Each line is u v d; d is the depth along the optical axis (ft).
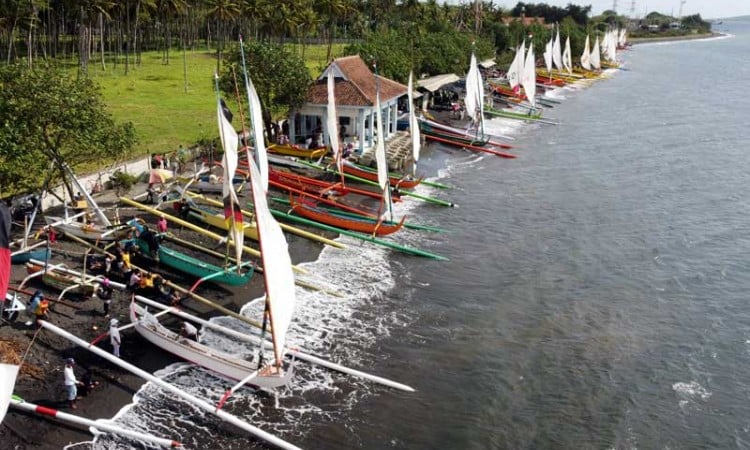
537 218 176.96
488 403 95.04
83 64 348.79
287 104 208.33
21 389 87.97
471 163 235.61
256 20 392.47
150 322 100.94
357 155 206.90
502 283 135.33
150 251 127.24
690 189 207.72
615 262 148.36
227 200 117.80
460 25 531.91
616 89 456.04
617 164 239.09
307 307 119.65
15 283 112.27
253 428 82.99
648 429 90.89
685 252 155.22
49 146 130.62
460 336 113.09
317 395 94.38
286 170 193.47
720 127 313.94
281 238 90.94
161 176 156.87
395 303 123.75
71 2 331.57
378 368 102.22
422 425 89.45
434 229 164.55
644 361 107.65
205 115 258.78
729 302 129.80
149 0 370.73
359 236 153.48
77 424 82.74
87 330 102.42
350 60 224.53
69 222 132.26
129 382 92.43
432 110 320.29
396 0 516.32
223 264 130.72
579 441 88.02
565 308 125.18
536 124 318.65
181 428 84.84
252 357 101.55
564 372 103.71
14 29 315.37
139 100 288.30
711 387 101.04
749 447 87.81
